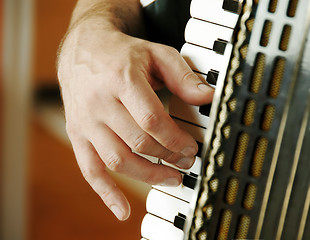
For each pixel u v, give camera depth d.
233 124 0.70
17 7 2.14
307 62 0.68
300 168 0.69
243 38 0.70
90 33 0.80
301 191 0.69
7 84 2.19
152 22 0.83
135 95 0.73
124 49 0.76
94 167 0.78
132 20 0.85
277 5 0.69
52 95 2.22
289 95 0.69
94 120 0.76
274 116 0.69
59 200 1.98
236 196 0.70
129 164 0.75
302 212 0.69
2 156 2.15
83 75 0.77
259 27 0.70
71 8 2.22
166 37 0.83
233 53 0.70
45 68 2.25
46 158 2.14
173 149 0.73
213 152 0.71
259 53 0.70
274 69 0.69
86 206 1.90
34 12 2.18
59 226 1.84
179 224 0.76
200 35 0.75
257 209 0.70
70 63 0.79
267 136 0.69
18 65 2.18
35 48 2.21
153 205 0.77
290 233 0.69
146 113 0.72
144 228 0.78
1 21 2.14
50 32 2.23
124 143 0.75
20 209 2.07
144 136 0.73
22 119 2.20
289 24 0.69
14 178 2.13
